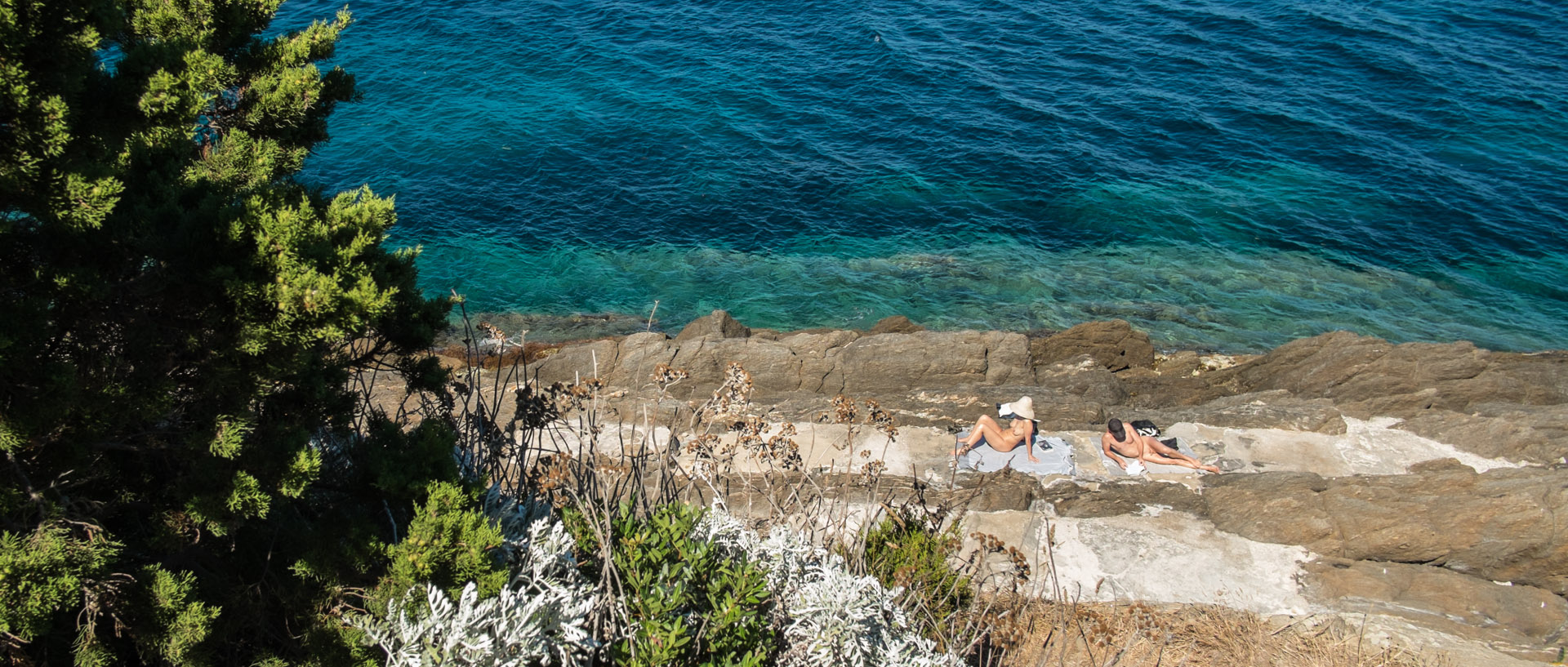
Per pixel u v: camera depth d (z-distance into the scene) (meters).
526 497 7.80
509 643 5.44
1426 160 27.73
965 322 20.70
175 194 6.52
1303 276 22.94
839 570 6.69
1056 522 10.66
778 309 21.16
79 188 5.30
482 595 6.02
